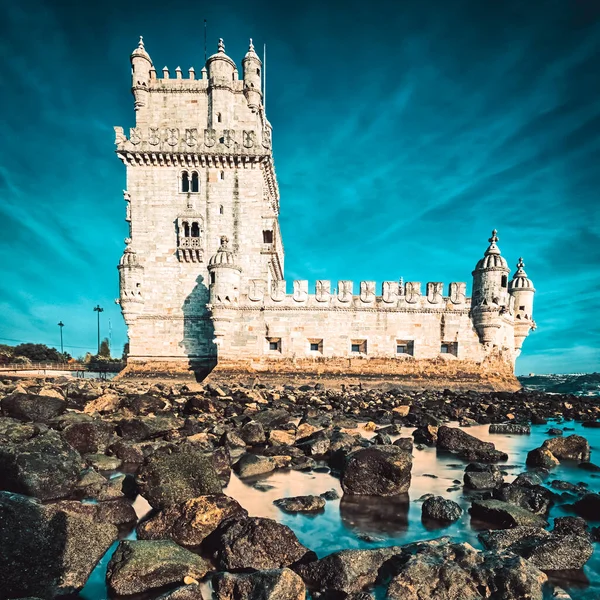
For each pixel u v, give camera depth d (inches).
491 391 1264.8
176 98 1546.5
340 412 819.4
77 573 223.9
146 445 493.0
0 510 220.7
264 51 1758.1
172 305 1489.9
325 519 313.3
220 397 911.0
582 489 389.7
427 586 209.0
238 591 204.2
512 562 226.1
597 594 218.5
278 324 1321.4
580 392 2050.9
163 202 1501.0
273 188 1911.9
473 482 391.5
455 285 1322.6
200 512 277.7
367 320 1318.9
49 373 2129.7
